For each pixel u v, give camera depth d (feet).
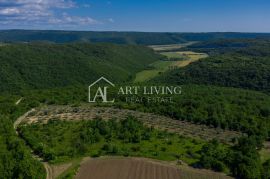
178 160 440.86
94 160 436.35
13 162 380.78
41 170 387.96
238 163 413.39
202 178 392.06
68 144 491.31
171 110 655.35
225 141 539.29
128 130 544.21
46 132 536.83
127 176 392.88
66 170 407.44
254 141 509.76
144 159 440.86
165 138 528.63
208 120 617.21
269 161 450.30
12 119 602.85
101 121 576.20
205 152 462.19
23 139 507.30
